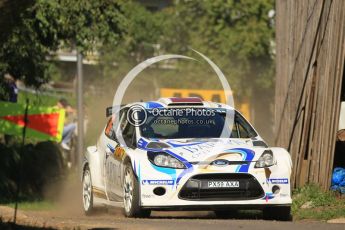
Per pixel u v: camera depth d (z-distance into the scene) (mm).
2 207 40188
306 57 41031
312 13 40562
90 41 58281
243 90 80125
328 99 38844
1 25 25938
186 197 32844
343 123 40781
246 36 80000
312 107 40469
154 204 32812
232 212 38656
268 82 80500
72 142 72812
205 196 32844
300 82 41531
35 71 56875
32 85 58312
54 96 84250
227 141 34688
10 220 32094
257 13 80812
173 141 34656
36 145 63938
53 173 62562
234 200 32969
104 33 57906
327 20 39156
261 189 33188
